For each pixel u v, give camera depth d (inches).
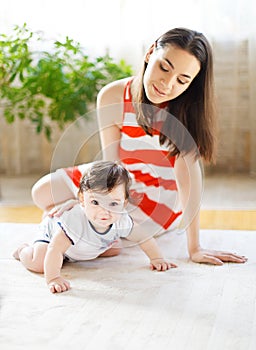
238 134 110.1
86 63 97.2
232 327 48.3
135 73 105.9
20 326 48.4
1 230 75.5
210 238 72.1
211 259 63.4
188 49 60.4
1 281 58.8
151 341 45.8
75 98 95.5
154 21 104.4
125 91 68.4
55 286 56.1
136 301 53.7
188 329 47.9
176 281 58.6
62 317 50.2
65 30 105.0
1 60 96.7
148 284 57.8
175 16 104.0
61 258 58.9
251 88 106.9
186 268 62.4
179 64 60.3
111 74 97.0
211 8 104.2
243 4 104.3
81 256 63.0
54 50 103.9
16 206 89.5
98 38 105.7
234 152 110.2
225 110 108.7
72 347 44.8
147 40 105.0
